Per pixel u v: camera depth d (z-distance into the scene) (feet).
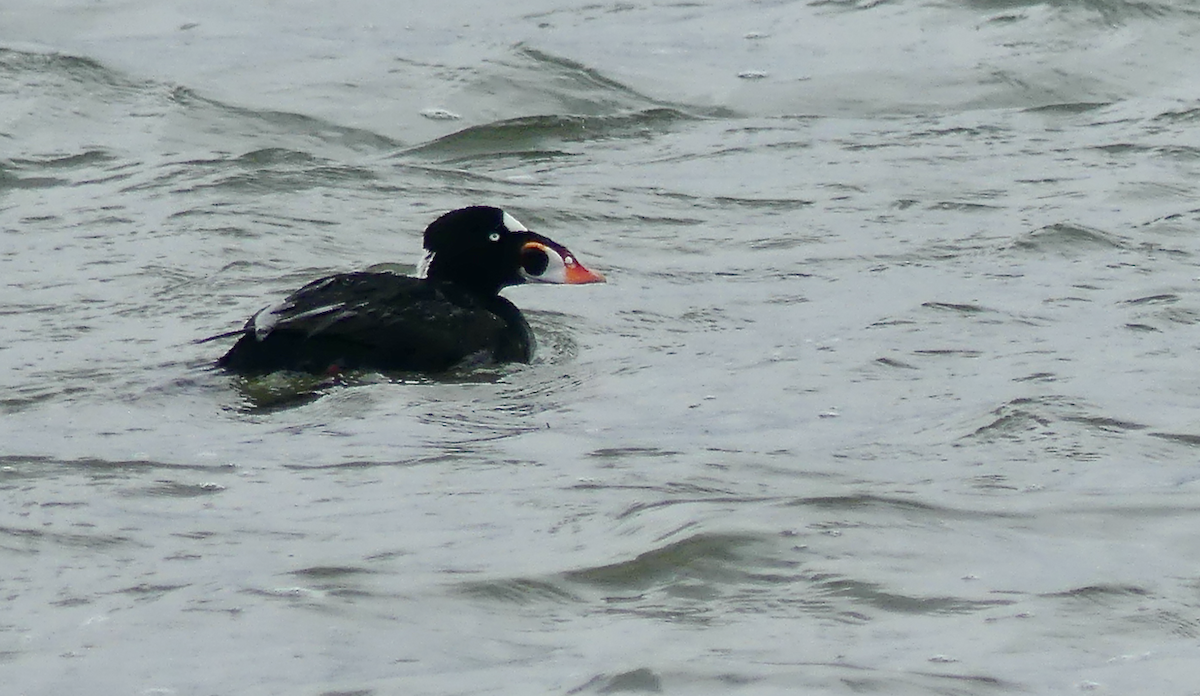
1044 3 81.00
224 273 48.98
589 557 27.30
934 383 38.88
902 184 59.77
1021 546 27.71
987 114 69.82
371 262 50.75
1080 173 60.70
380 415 36.68
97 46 77.66
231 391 38.37
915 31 79.56
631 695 22.47
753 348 42.47
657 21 83.15
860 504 29.50
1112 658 23.67
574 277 44.93
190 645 24.22
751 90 72.64
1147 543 27.91
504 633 24.61
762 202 57.98
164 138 65.57
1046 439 34.04
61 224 54.19
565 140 66.80
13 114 66.69
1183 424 34.99
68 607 25.59
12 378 39.45
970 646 24.00
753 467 32.53
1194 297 45.68
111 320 44.68
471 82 72.08
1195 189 58.49
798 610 25.27
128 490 31.37
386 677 23.16
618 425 36.27
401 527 29.09
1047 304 45.50
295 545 28.25
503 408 37.58
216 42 78.74
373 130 67.62
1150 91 72.79
